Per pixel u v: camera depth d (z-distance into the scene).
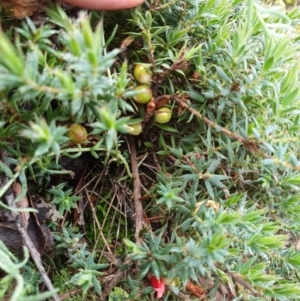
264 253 0.14
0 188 0.12
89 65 0.09
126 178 0.15
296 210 0.15
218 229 0.11
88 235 0.15
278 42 0.12
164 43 0.14
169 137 0.15
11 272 0.10
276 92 0.13
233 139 0.15
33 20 0.11
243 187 0.16
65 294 0.12
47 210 0.13
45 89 0.09
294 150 0.15
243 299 0.14
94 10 0.13
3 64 0.09
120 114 0.13
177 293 0.12
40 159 0.12
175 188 0.13
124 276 0.14
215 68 0.15
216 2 0.15
